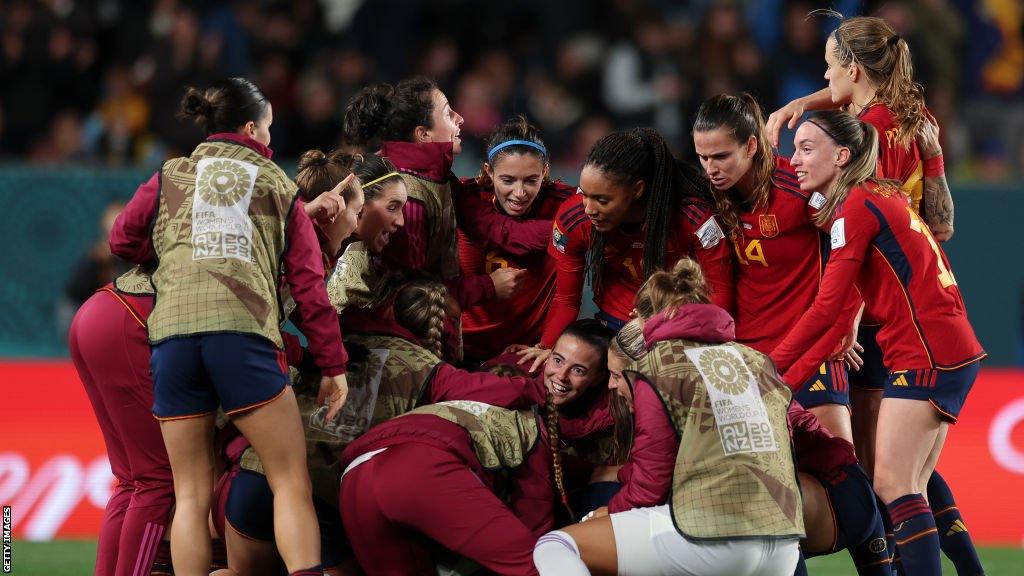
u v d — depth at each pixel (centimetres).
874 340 1869
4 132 3862
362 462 1463
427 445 1441
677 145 3844
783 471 1404
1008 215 3161
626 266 1764
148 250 1548
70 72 3928
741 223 1708
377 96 1838
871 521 1541
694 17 4384
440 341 1630
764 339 1750
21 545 2281
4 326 3331
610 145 1633
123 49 3991
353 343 1573
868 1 3778
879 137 1738
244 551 1545
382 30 4141
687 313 1437
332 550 1571
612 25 4100
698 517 1369
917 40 3775
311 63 3991
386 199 1653
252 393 1423
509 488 1517
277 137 3784
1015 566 2114
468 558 1455
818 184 1638
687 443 1388
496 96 3922
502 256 1867
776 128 1825
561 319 1773
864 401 1898
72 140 3828
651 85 4016
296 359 1547
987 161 3988
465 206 1856
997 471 2473
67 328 3238
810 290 1733
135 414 1564
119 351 1556
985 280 3161
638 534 1387
